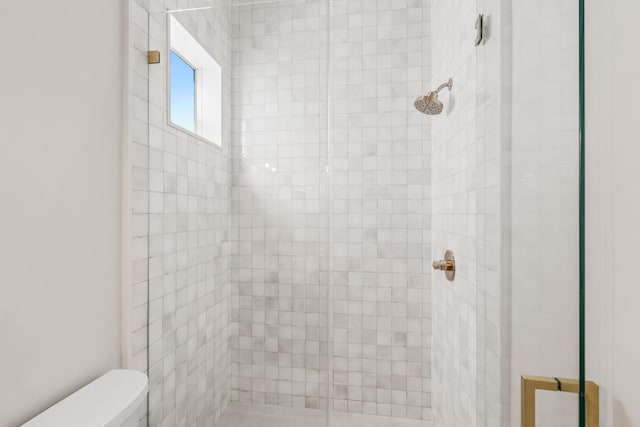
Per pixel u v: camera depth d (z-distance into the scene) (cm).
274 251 131
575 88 53
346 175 198
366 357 195
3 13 67
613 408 50
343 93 198
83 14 88
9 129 69
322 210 129
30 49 73
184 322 122
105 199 96
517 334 63
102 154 95
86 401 80
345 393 196
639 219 45
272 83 131
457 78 135
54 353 79
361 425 189
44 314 77
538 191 57
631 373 47
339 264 198
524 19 60
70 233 84
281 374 130
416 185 192
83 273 88
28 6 72
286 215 131
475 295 112
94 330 92
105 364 96
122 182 103
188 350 123
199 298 126
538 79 57
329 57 130
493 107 73
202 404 125
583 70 52
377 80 195
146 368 111
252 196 132
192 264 124
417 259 191
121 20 103
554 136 55
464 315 125
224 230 132
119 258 102
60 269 81
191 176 125
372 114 196
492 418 75
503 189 68
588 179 54
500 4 68
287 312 130
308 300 130
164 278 117
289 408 129
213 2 133
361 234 196
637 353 46
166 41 120
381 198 195
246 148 132
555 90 55
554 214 55
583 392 52
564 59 54
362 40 197
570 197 54
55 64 79
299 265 131
